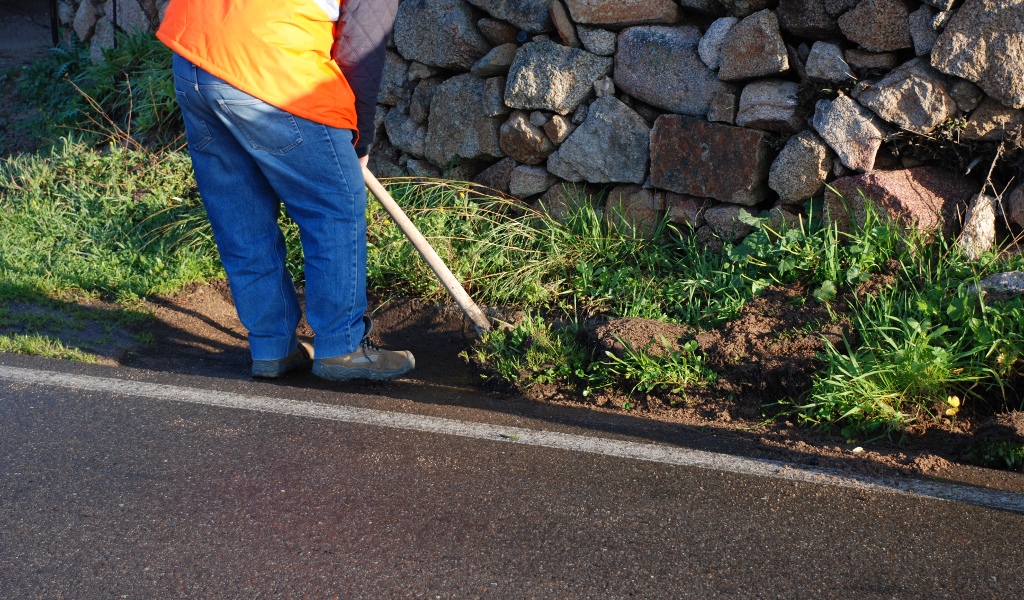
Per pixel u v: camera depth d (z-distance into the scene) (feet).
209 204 10.33
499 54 13.66
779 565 6.48
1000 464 8.20
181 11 9.37
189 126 9.87
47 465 7.75
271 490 7.40
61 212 15.93
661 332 10.65
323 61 9.55
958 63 10.32
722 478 7.79
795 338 10.21
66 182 16.96
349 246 10.25
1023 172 10.59
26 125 19.70
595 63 12.99
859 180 11.18
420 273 13.28
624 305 12.19
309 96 9.39
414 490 7.45
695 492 7.52
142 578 6.19
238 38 9.17
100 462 7.82
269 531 6.79
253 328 10.75
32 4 26.66
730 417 9.43
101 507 7.09
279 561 6.41
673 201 12.90
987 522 7.11
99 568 6.30
